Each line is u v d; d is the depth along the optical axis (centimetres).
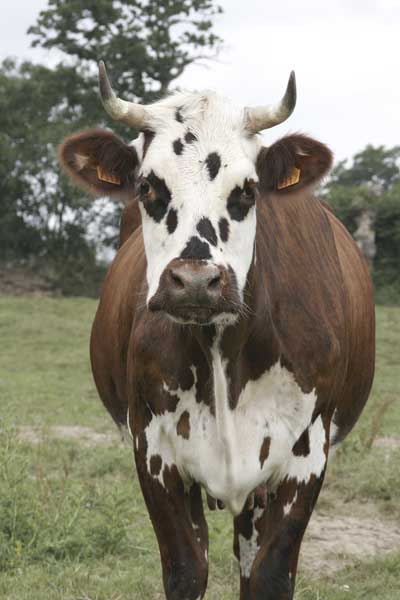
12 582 710
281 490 563
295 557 558
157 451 560
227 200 489
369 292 706
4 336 2788
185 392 546
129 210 768
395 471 1020
